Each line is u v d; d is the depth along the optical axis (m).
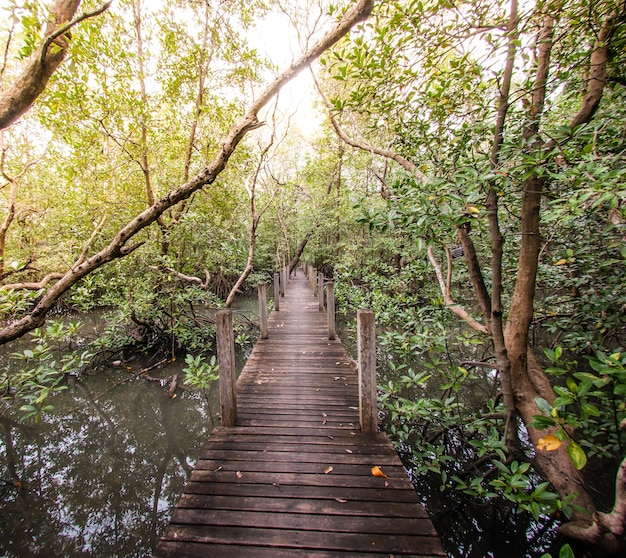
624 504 1.67
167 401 5.68
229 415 2.79
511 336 2.65
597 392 1.53
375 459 2.33
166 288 7.21
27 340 8.77
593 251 3.27
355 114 4.96
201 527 1.76
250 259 5.62
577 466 1.38
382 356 6.53
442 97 2.87
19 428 5.00
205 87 6.24
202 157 6.58
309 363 4.46
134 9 5.73
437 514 3.04
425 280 5.19
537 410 2.43
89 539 3.11
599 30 2.10
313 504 1.92
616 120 2.51
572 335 3.49
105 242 6.46
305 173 11.12
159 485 3.88
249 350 8.13
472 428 2.95
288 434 2.66
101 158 5.57
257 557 1.60
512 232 3.62
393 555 1.60
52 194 7.15
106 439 4.76
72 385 6.30
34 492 3.71
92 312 10.80
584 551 2.33
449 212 1.95
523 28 2.12
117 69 4.97
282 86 2.37
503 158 2.31
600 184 1.53
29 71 1.62
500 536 2.76
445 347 3.80
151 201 6.31
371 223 2.18
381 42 2.60
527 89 2.38
